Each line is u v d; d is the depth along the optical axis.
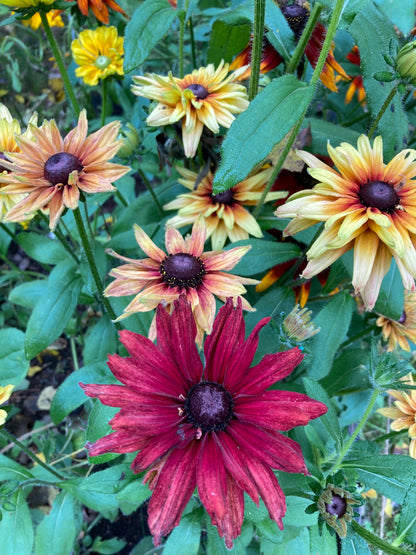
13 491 0.26
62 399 0.27
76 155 0.22
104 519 0.38
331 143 0.30
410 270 0.19
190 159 0.32
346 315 0.27
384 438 0.31
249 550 0.30
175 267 0.23
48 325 0.30
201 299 0.23
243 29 0.31
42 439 0.39
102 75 0.36
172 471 0.16
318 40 0.29
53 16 0.34
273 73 0.35
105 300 0.28
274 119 0.18
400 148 0.27
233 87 0.28
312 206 0.20
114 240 0.32
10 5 0.28
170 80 0.26
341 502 0.19
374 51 0.26
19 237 0.33
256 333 0.18
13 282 0.49
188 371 0.18
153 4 0.23
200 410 0.17
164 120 0.27
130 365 0.17
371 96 0.26
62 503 0.27
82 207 0.34
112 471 0.24
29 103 0.58
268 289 0.33
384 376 0.20
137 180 0.55
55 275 0.31
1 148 0.24
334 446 0.27
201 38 0.43
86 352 0.33
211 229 0.29
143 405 0.16
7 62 0.60
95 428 0.23
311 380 0.23
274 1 0.29
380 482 0.22
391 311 0.25
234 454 0.16
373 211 0.19
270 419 0.16
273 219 0.30
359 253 0.19
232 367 0.18
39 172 0.21
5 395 0.24
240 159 0.18
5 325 0.47
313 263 0.20
